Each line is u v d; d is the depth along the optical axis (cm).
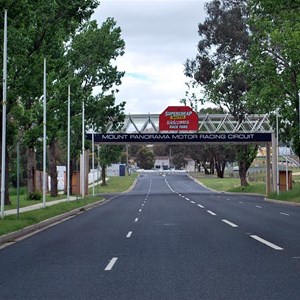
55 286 1018
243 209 3709
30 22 2809
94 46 5678
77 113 5716
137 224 2534
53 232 2222
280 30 4134
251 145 8031
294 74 4716
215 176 13488
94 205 4594
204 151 13375
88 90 5938
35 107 3969
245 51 7075
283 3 3684
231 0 7269
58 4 3030
